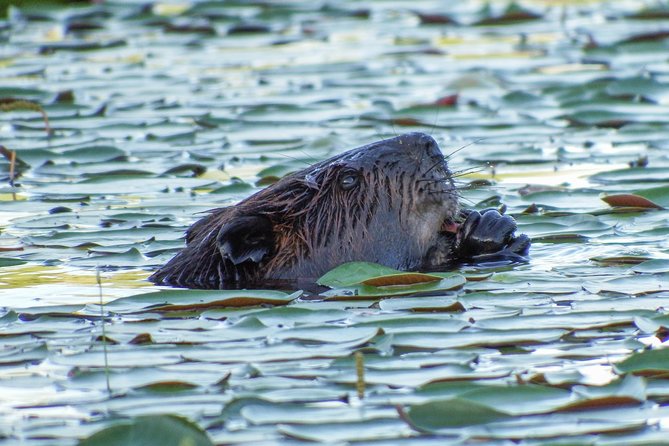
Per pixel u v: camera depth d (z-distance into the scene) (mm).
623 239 13062
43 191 16484
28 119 21484
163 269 12211
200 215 14859
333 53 27766
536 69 24875
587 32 29188
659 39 27266
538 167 17109
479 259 12547
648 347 9203
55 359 9273
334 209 12273
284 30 31312
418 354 9141
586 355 9062
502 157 17547
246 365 8977
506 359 9031
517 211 14453
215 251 12078
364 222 12211
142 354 9352
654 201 14688
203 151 18578
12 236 14148
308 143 18688
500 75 24109
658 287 10930
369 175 12289
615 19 31109
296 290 11461
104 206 15570
